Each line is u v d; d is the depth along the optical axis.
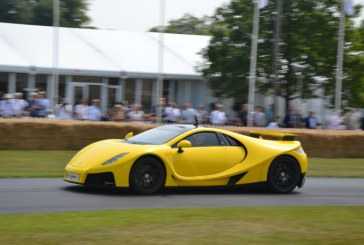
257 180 18.64
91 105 38.25
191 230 11.75
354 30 48.56
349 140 32.69
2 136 27.39
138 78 53.81
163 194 17.56
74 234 11.08
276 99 47.72
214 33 48.88
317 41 47.72
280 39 47.81
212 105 46.78
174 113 37.84
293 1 47.44
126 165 16.94
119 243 10.52
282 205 16.41
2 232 11.12
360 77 48.56
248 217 13.45
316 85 49.09
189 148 17.84
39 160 24.59
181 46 58.56
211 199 17.14
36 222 12.22
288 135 19.55
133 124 29.19
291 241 11.16
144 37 58.97
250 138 18.91
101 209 14.76
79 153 18.05
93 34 56.84
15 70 48.56
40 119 28.55
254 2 46.34
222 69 48.50
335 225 12.77
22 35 53.25
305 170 19.31
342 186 21.77
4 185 18.12
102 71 51.53
